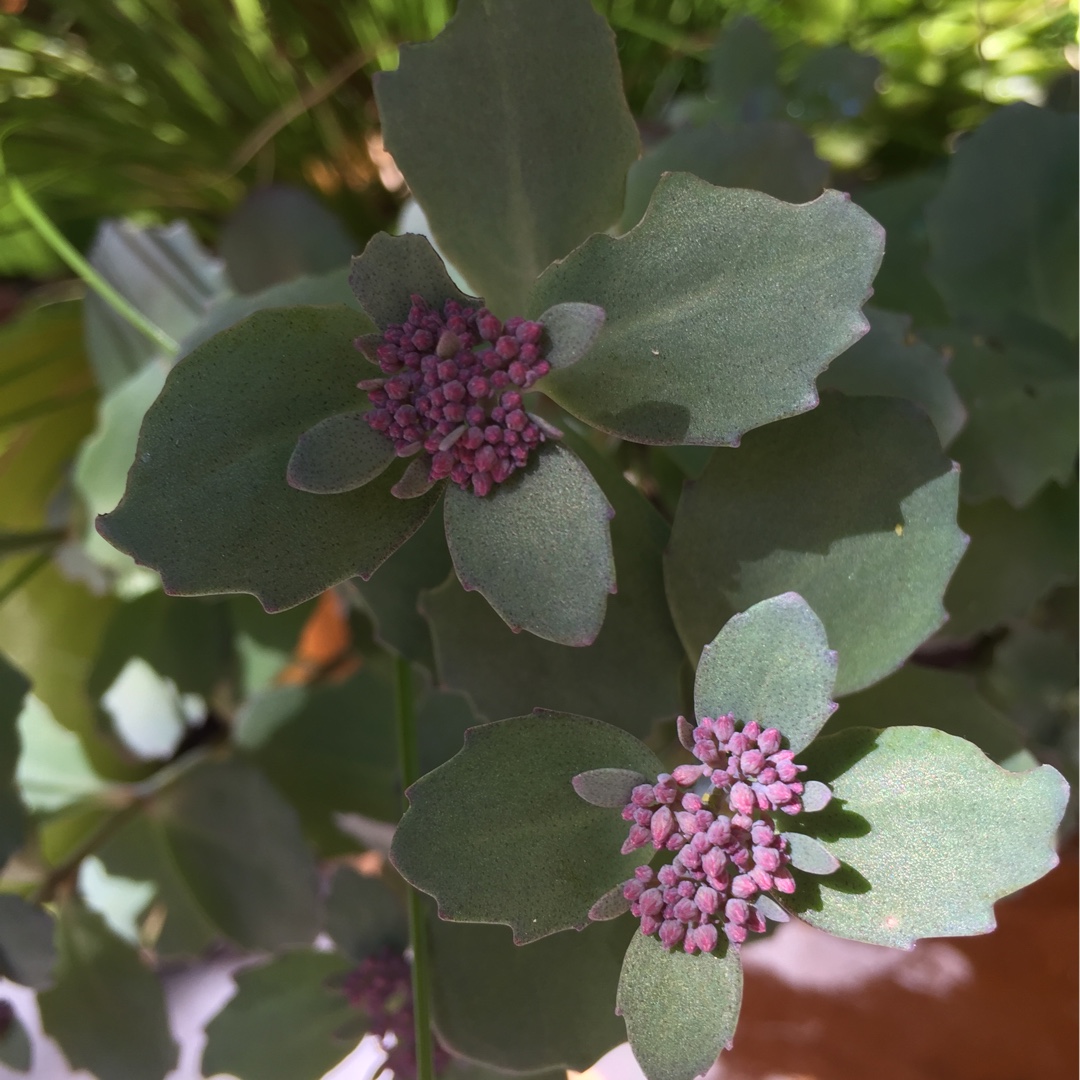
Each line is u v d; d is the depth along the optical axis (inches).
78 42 10.9
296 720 9.1
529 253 6.2
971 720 6.4
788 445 5.7
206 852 8.8
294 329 5.2
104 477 8.7
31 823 8.0
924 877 4.8
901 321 6.7
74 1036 8.6
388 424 5.1
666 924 5.0
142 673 9.4
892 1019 9.6
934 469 5.6
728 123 9.4
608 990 6.3
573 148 6.0
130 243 9.1
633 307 5.2
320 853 9.2
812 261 4.9
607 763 5.3
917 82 10.9
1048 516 7.8
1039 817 4.7
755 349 5.0
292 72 10.7
